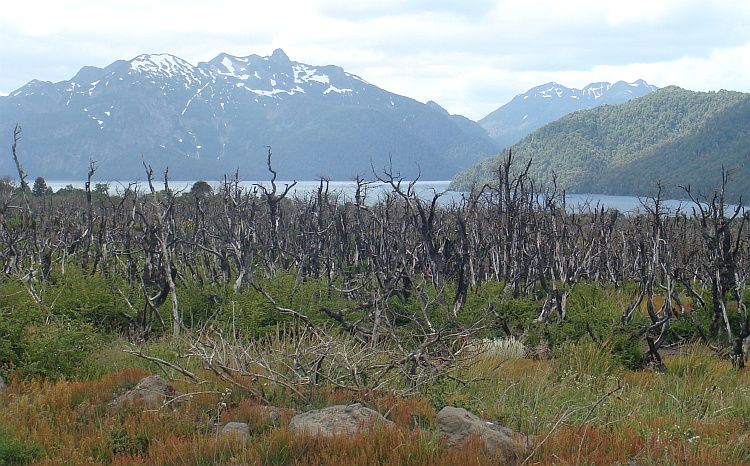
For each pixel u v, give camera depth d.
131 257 13.67
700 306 13.92
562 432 6.18
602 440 6.04
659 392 8.42
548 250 15.62
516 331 12.57
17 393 7.18
